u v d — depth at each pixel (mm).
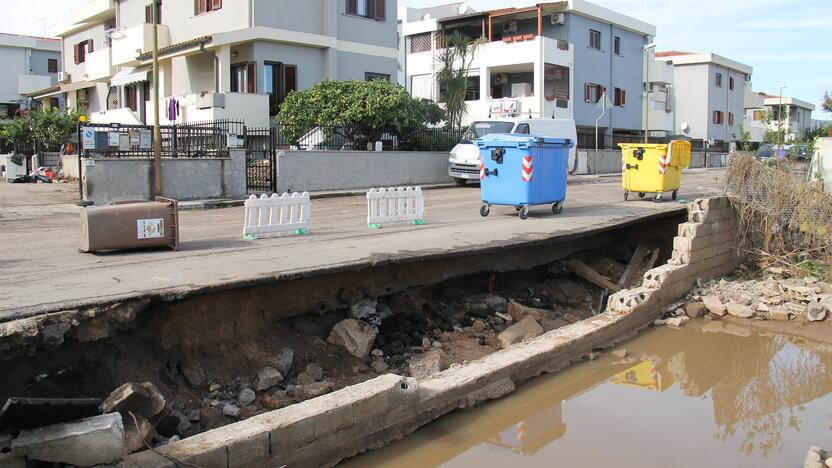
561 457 6043
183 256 8898
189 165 18031
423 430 6391
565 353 8273
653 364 8789
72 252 9359
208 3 27297
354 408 5691
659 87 48938
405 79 42469
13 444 4188
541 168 13398
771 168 12750
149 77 30031
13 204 17328
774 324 10289
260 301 7688
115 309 6207
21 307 5957
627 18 42500
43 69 47812
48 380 5750
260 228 10781
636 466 5883
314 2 26953
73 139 27484
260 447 5047
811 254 12508
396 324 9133
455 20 39656
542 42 35531
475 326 9617
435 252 9227
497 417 6840
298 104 22984
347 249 9484
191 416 6293
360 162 22203
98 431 4414
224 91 25500
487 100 36969
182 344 6895
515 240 10508
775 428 6816
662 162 16047
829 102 30531
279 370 7355
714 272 12117
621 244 13844
